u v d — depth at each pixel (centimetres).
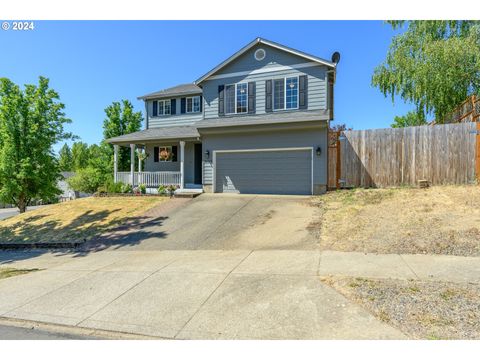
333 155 1320
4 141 1733
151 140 1727
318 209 1030
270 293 450
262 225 915
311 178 1348
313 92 1414
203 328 369
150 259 702
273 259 621
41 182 1825
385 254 600
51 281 585
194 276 550
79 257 801
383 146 1230
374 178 1241
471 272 482
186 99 1984
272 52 1490
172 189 1502
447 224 714
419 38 1672
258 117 1477
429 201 918
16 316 436
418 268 512
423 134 1168
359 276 489
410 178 1183
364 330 336
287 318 376
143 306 443
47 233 1091
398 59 1683
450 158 1125
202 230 927
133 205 1346
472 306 369
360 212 908
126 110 2820
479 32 1470
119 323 397
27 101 1781
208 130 1493
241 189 1477
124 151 2742
